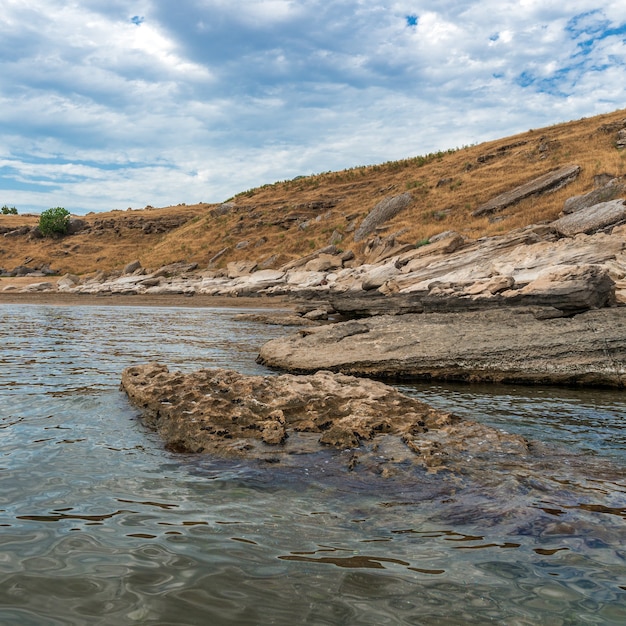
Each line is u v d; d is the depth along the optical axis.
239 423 5.93
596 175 38.16
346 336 12.15
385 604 2.66
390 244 40.09
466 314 12.86
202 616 2.53
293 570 2.99
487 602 2.70
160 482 4.42
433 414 6.38
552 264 20.14
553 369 9.79
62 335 16.61
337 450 5.20
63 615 2.50
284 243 53.47
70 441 5.52
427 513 3.85
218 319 24.25
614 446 5.75
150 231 79.19
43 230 78.12
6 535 3.33
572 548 3.32
